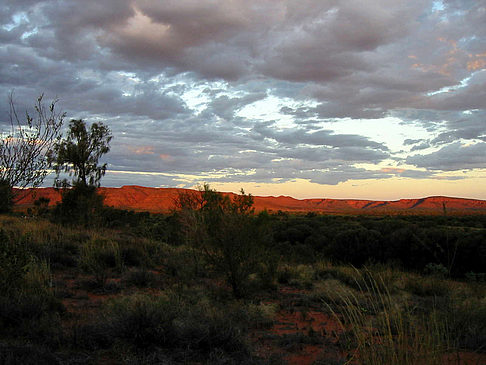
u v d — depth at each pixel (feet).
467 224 96.37
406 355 10.81
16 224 48.01
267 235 30.32
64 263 33.99
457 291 25.50
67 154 84.48
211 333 16.56
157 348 15.07
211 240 28.91
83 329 16.20
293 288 34.45
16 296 18.71
